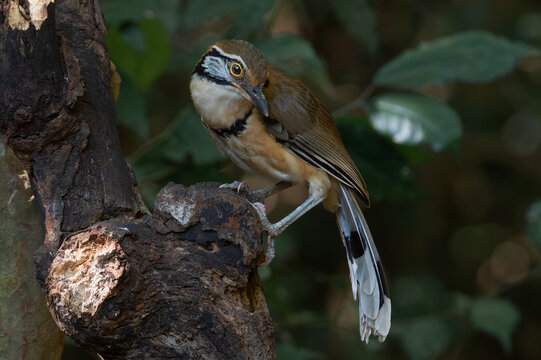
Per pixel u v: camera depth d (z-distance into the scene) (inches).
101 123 279.4
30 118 257.3
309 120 370.0
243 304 265.3
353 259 372.5
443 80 391.5
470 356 692.1
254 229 262.1
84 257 243.6
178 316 254.4
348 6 473.4
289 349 403.2
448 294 574.9
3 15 250.8
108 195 271.6
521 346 693.3
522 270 741.9
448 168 684.7
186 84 590.2
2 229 283.1
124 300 240.1
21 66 252.2
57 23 287.9
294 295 612.7
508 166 687.7
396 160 411.8
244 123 361.1
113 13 396.2
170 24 438.6
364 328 355.6
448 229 689.0
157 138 403.5
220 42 363.3
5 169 282.5
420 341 556.1
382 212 665.6
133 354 252.2
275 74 382.9
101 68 291.3
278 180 386.6
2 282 283.9
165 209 260.2
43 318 291.6
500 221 699.4
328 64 629.9
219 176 402.9
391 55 629.9
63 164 267.1
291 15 637.3
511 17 637.3
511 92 651.5
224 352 256.8
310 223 653.3
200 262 258.1
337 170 368.5
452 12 622.2
